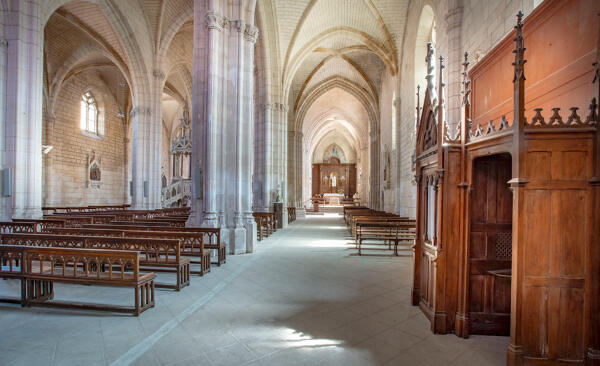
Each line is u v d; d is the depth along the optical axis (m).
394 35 17.89
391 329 4.34
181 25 18.47
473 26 8.15
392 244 12.24
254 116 18.64
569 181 3.27
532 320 3.32
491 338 4.11
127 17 16.48
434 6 10.93
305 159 39.72
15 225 8.80
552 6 4.40
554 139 3.28
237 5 10.52
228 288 6.21
